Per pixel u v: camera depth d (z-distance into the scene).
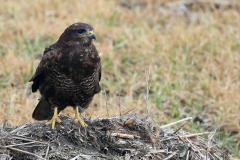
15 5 19.92
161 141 11.48
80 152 10.88
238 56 17.56
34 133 11.08
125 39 18.36
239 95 15.61
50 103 11.59
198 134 11.85
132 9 21.06
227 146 14.02
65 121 11.39
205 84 16.20
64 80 11.23
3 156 10.68
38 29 18.61
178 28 19.05
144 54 17.59
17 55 17.30
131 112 12.70
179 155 11.31
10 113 14.05
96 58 11.33
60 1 20.23
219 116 14.97
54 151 10.80
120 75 16.67
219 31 19.27
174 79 16.55
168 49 17.77
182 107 15.52
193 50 17.78
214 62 17.36
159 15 20.45
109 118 11.63
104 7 20.05
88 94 11.52
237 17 19.98
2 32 18.30
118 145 11.10
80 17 19.30
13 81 16.11
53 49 11.34
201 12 20.44
